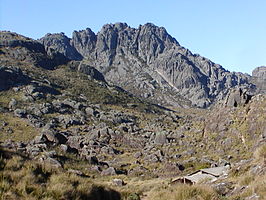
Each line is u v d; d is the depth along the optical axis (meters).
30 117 109.56
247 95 93.31
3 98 127.31
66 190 12.84
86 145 89.50
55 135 60.72
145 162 72.75
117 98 185.88
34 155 47.41
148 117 161.38
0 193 11.10
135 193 21.67
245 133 74.00
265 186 12.36
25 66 179.38
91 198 14.05
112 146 94.88
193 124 117.75
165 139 93.69
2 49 194.38
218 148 74.25
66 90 167.12
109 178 46.88
